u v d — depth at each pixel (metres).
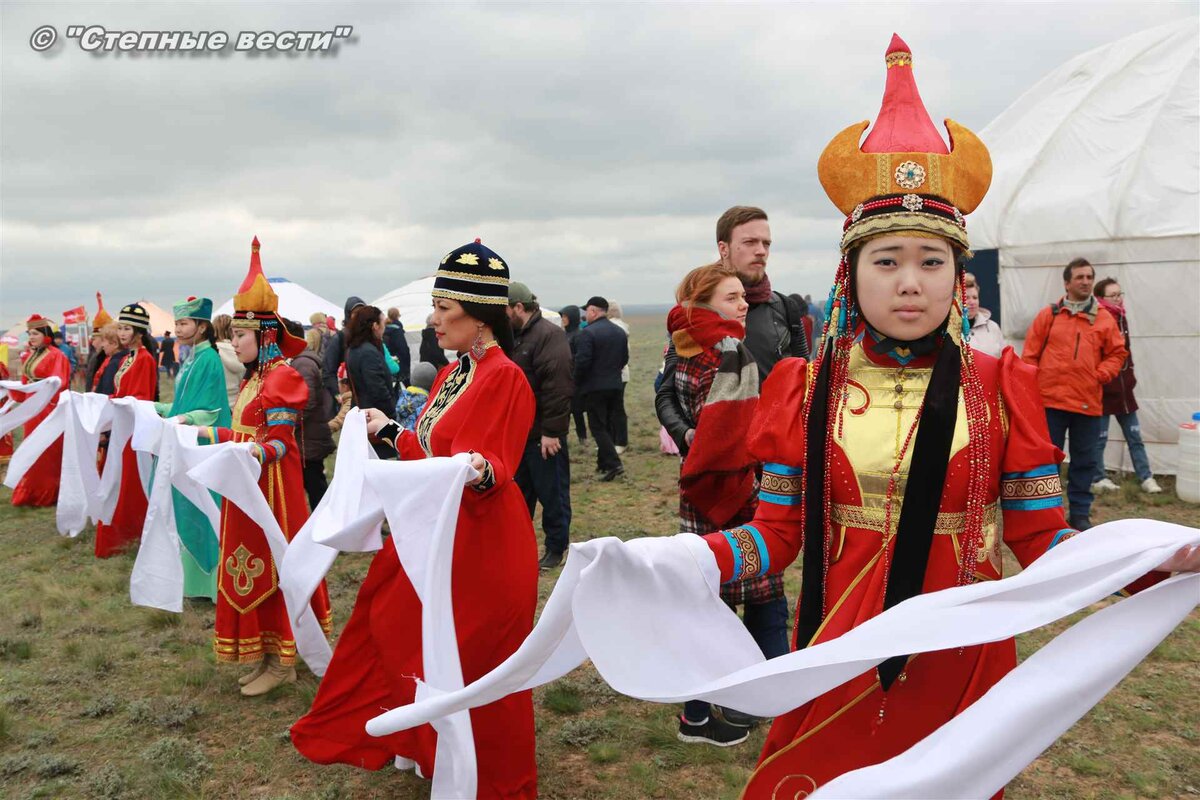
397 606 3.40
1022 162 10.97
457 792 2.93
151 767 3.97
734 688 1.84
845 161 2.05
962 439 1.98
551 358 6.60
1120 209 9.89
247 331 4.81
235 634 4.66
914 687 1.96
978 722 1.70
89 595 6.59
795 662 1.79
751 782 2.08
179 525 6.21
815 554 2.08
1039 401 2.04
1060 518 1.98
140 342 8.08
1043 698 1.70
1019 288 10.73
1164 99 10.41
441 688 2.97
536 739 4.17
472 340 3.47
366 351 7.93
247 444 4.49
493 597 3.31
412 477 3.17
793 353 4.45
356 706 3.61
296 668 5.04
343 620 5.84
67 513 8.10
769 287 4.30
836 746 1.99
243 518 4.61
